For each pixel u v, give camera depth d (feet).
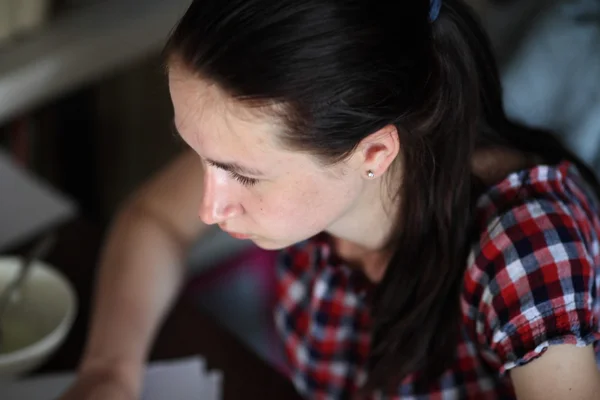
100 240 3.47
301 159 1.95
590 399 2.14
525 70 3.91
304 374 3.23
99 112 5.31
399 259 2.50
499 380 2.68
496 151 2.49
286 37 1.75
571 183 2.48
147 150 5.60
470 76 2.22
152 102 5.32
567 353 2.14
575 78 3.82
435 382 2.73
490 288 2.29
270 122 1.85
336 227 2.47
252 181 2.02
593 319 2.18
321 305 2.99
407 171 2.32
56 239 3.45
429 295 2.47
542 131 2.62
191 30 1.81
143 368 2.92
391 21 1.86
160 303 3.11
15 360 2.76
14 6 4.37
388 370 2.65
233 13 1.75
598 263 2.42
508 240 2.27
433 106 2.11
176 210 3.26
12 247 3.40
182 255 3.30
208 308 4.64
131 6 4.94
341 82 1.82
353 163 2.05
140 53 4.89
